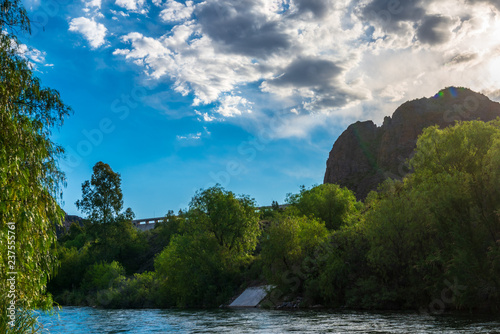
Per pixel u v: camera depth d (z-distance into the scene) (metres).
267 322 29.47
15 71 10.80
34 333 10.69
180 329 27.06
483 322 23.83
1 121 10.10
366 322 26.45
